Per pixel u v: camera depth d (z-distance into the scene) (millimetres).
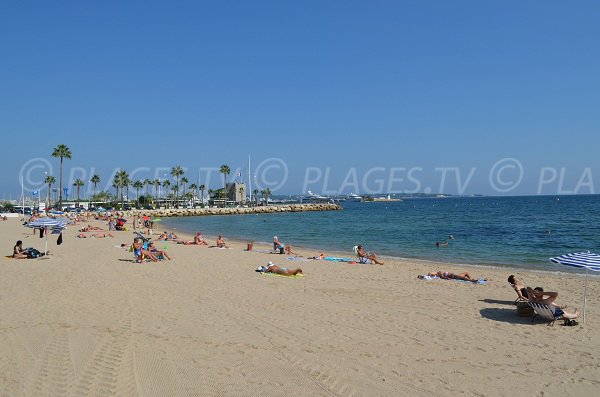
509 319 11547
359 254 22891
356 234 45906
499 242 35719
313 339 9602
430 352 8922
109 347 8789
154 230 52406
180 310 11852
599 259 10922
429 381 7477
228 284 15820
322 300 13461
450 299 13875
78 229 48094
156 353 8508
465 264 23625
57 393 6711
